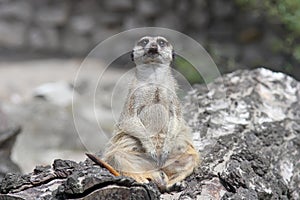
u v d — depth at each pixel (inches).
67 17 979.3
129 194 248.1
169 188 278.4
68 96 732.0
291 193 335.9
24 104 705.6
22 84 802.2
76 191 248.1
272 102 380.2
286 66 710.5
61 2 984.9
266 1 709.9
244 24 842.8
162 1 934.4
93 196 248.1
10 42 983.6
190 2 906.1
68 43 975.0
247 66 771.4
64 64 901.8
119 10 964.0
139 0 950.4
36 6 991.0
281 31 778.2
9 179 277.3
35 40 979.9
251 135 344.5
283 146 350.3
